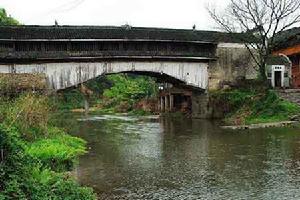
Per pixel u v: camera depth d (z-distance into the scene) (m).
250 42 51.62
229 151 28.23
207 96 53.19
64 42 45.22
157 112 67.12
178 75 51.44
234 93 50.84
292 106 42.97
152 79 85.81
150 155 27.70
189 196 17.69
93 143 33.53
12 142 15.23
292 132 35.31
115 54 46.91
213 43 51.94
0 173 13.92
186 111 59.41
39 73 42.62
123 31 48.09
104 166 24.23
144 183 20.09
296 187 18.64
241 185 19.27
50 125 31.08
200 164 24.28
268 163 23.84
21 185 13.91
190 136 36.97
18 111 24.75
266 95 46.19
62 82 45.59
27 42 43.81
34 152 20.31
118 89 88.50
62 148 22.66
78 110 81.69
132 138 36.69
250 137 34.06
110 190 18.91
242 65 54.78
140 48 48.75
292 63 58.69
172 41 49.56
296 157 25.22
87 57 45.75
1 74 38.69
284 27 51.06
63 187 15.09
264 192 17.97
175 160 25.72
